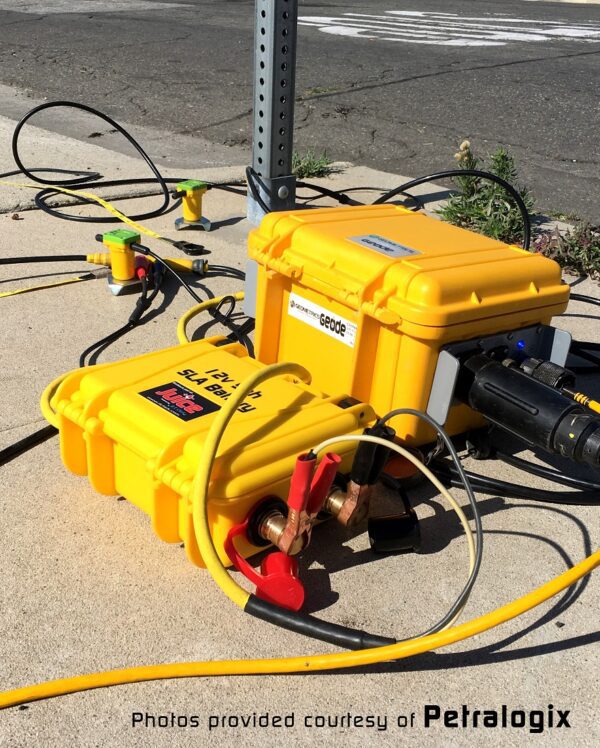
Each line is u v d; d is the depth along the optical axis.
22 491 1.88
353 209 2.25
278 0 3.12
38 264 3.12
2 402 2.20
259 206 3.59
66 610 1.56
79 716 1.36
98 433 1.68
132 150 4.88
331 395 2.04
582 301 3.05
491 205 3.77
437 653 1.52
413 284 1.74
